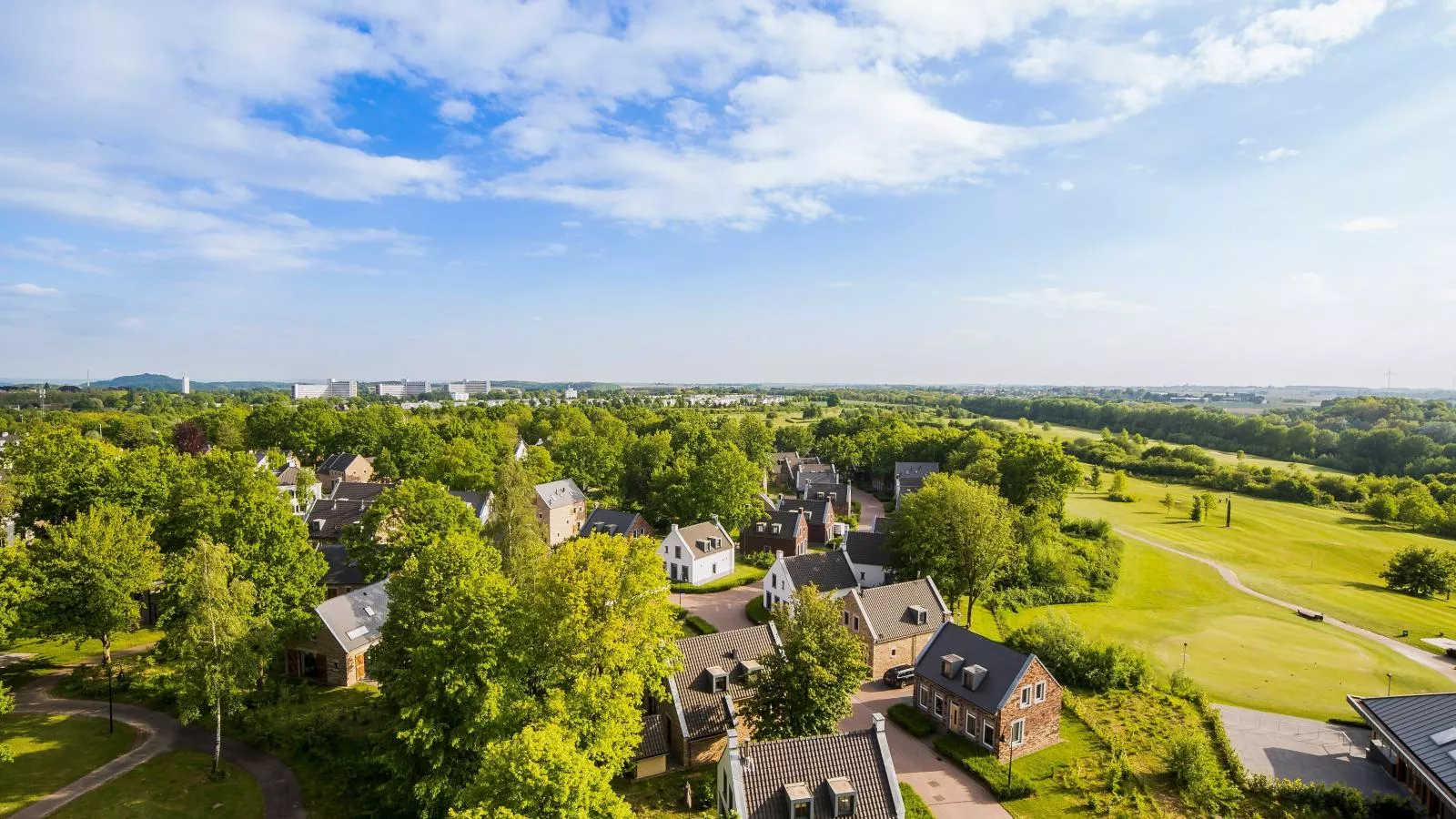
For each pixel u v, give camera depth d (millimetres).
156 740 46375
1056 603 79625
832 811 32906
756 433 171750
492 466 113188
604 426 170000
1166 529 116375
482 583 41219
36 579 51188
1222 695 55062
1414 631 70438
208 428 163750
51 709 49719
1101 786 42250
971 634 51625
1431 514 114875
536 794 27219
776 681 42188
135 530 56062
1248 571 92938
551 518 109938
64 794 39781
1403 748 40531
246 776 42750
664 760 44469
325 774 43125
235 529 56156
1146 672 56500
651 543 44281
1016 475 108188
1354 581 90375
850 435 194625
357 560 68062
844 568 76062
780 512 106000
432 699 37469
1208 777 40938
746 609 78875
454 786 36938
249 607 49281
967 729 47750
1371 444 166125
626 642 41156
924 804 40594
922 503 78312
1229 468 160125
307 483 117062
